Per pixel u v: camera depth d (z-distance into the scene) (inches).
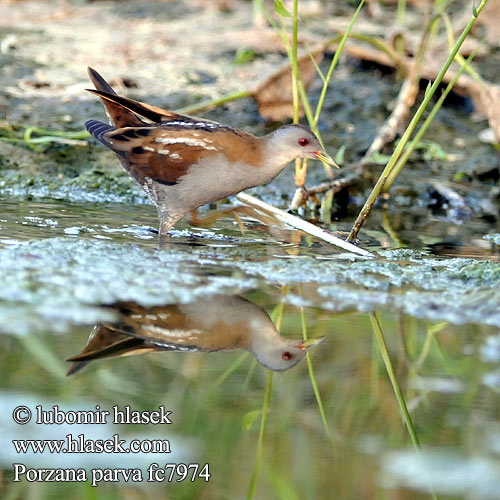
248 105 576.4
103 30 688.4
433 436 242.1
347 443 239.5
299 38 627.2
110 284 338.0
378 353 294.4
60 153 528.4
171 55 641.6
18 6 730.8
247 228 445.1
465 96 597.6
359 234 447.5
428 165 549.0
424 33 544.7
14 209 452.4
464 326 317.4
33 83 580.4
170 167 407.2
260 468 227.0
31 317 302.0
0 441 236.5
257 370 278.5
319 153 414.9
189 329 305.0
